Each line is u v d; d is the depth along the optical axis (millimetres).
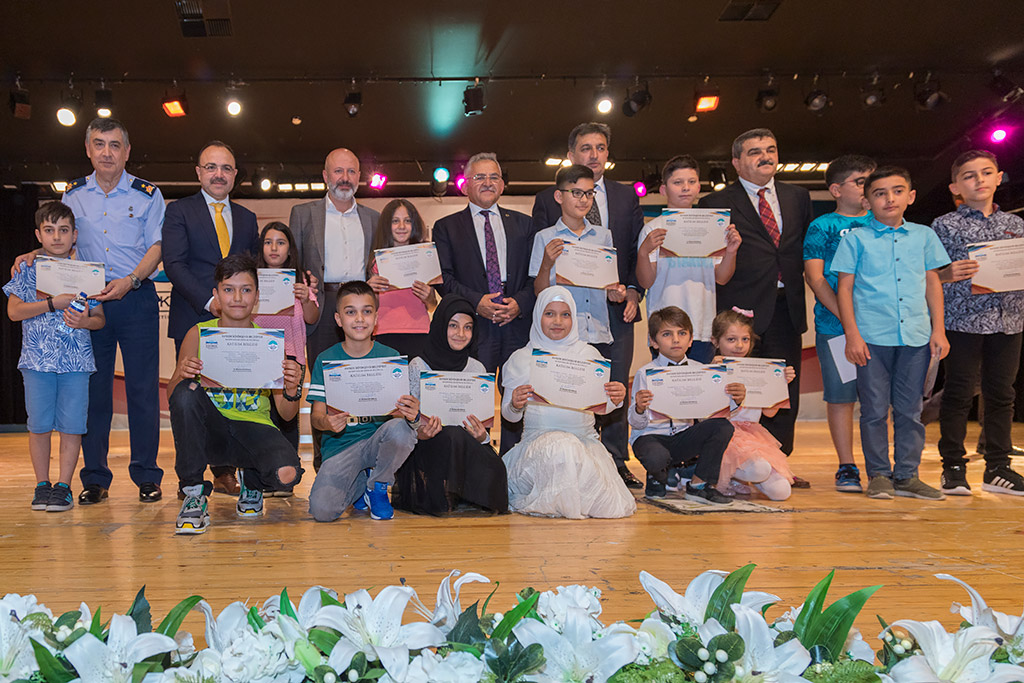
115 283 3945
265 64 7582
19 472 5508
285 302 3904
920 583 2359
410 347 4371
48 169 9859
